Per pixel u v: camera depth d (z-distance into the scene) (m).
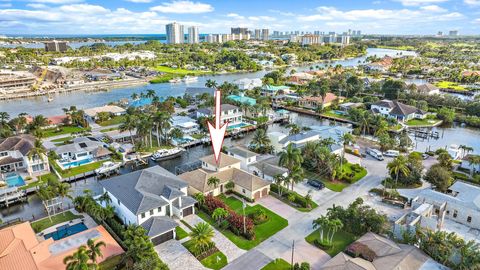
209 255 56.66
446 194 72.81
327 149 90.88
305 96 180.62
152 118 113.19
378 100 172.12
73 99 199.00
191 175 80.31
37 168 93.12
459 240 53.78
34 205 77.44
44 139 119.00
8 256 49.78
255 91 193.12
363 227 61.38
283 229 64.69
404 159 83.75
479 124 143.62
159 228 59.47
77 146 103.00
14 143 97.25
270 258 56.06
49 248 52.78
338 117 152.88
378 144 115.50
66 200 78.44
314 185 82.62
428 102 174.62
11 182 84.62
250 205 73.81
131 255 50.31
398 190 80.75
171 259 55.50
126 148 108.00
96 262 49.53
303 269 50.28
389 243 55.44
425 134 130.75
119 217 69.00
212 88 194.88
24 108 175.25
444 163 91.31
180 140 117.75
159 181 71.44
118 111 151.38
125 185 70.00
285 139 104.94
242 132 132.00
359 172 91.50
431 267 49.97
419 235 56.72
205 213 70.38
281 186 79.69
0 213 73.88
